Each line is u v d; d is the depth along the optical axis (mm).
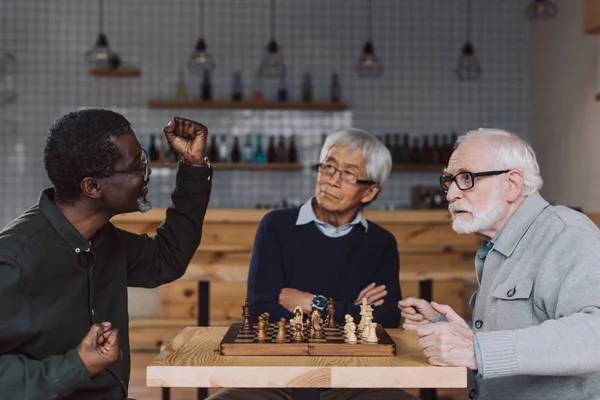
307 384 1493
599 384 1635
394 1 6559
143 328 3742
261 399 2105
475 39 6574
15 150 6375
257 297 2396
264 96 6480
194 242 1923
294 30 6512
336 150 2439
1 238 1470
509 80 6559
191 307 3801
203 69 5660
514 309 1725
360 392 2158
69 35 6398
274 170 6387
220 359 1571
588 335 1505
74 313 1548
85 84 6410
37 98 6379
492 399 1767
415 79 6559
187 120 1875
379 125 6547
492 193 1776
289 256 2482
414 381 1494
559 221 1717
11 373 1350
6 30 6387
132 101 6422
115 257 1729
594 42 4926
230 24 6477
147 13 6430
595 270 1597
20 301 1456
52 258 1505
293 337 1673
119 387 1658
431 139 6543
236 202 6445
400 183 6473
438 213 4152
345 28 6531
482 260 1901
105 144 1513
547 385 1684
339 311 2318
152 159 6207
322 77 6520
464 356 1494
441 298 3814
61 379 1350
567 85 5445
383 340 1682
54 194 1599
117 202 1555
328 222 2520
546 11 4930
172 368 1498
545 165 5949
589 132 5023
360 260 2514
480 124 6566
